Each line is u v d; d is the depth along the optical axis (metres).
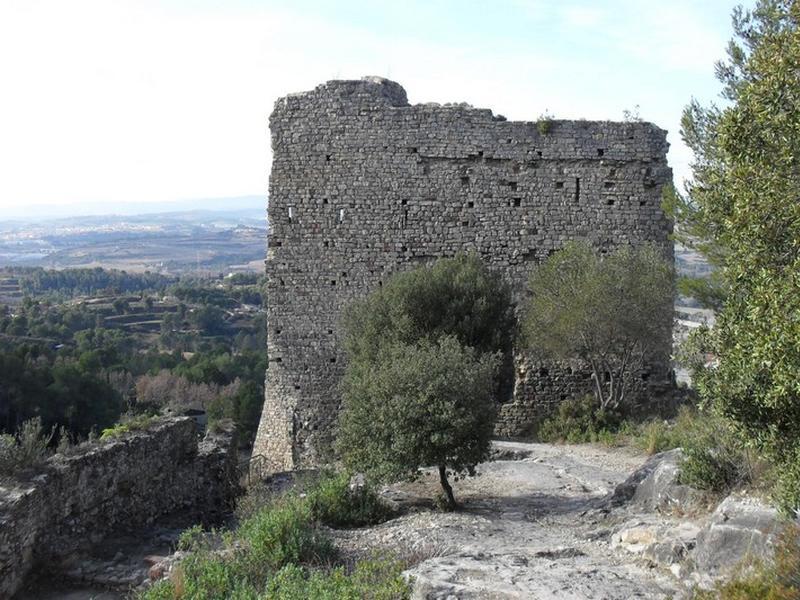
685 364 13.27
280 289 31.08
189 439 22.27
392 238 30.67
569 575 12.52
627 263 27.64
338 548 15.97
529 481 22.45
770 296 10.26
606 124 30.64
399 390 18.84
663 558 12.98
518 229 30.64
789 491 10.80
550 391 30.86
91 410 49.19
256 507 19.33
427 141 30.53
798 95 10.84
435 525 17.12
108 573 15.89
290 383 31.09
